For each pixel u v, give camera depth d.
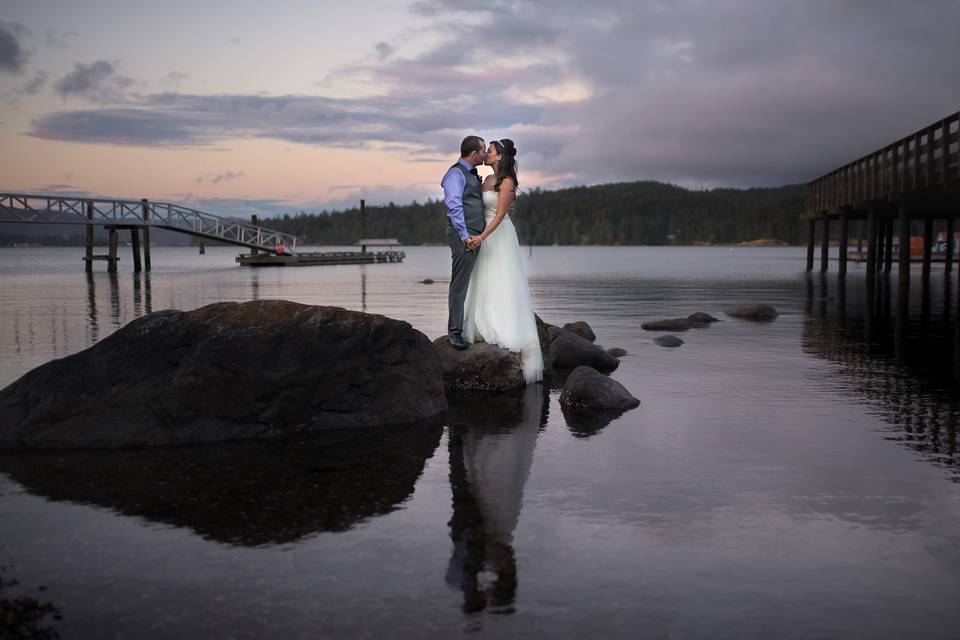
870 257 24.31
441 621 2.15
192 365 4.68
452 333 6.73
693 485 3.56
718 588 2.39
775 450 4.27
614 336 10.71
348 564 2.58
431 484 3.59
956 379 6.95
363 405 5.07
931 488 3.52
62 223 37.12
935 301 17.11
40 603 2.27
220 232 50.16
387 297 19.02
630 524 3.00
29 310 14.80
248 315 4.98
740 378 7.03
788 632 2.10
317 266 52.78
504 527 2.96
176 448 4.39
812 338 10.42
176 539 2.83
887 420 5.11
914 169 17.58
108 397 4.59
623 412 5.45
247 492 3.47
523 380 6.73
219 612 2.21
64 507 3.24
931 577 2.49
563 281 29.56
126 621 2.15
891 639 2.07
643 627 2.12
